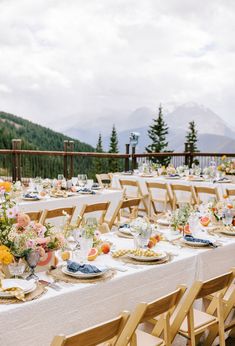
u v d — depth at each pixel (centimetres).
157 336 298
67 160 1104
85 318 273
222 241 408
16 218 299
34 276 283
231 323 351
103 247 347
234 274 315
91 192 665
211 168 889
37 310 246
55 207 595
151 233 360
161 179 875
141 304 248
